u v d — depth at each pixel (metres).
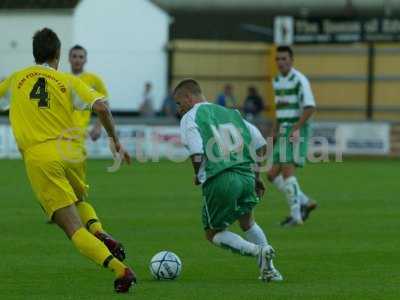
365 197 51.16
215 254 30.73
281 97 39.22
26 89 23.66
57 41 24.06
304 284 25.09
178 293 23.59
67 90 23.59
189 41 93.38
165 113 86.44
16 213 42.38
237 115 24.69
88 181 59.28
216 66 95.12
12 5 87.75
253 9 98.69
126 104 90.12
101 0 88.50
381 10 96.38
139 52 90.25
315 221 40.28
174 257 25.84
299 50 96.94
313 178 63.78
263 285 24.89
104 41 89.19
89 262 28.97
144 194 51.44
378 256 30.39
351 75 95.62
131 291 23.88
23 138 23.44
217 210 24.36
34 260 29.38
